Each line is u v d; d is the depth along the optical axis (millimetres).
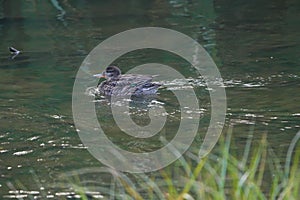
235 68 24078
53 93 21969
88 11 35344
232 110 19797
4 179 15797
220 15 33344
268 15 32938
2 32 31016
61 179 15711
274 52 26016
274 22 31375
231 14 33500
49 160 16812
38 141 18000
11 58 26359
